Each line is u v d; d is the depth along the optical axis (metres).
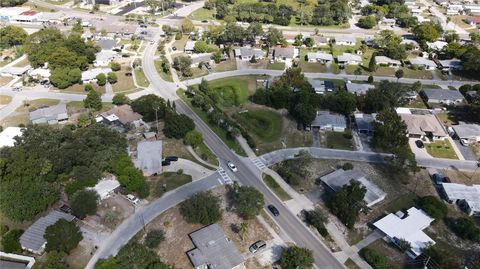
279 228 105.19
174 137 142.12
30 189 107.12
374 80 193.25
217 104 169.38
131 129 147.12
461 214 111.44
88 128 134.25
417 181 124.19
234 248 95.75
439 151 139.12
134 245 92.94
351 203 108.19
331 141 144.25
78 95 173.12
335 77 196.12
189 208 104.69
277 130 150.75
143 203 111.75
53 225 94.06
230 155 135.38
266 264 94.50
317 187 120.75
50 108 154.62
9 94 171.50
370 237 103.00
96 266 88.19
